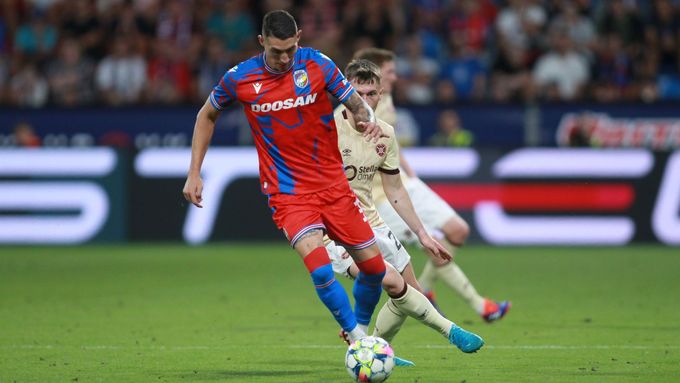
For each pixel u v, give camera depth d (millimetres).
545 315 34469
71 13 75125
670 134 61469
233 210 60812
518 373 23688
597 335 29906
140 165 61094
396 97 66875
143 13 73938
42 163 61500
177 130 64562
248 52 71125
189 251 57906
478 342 23656
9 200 61781
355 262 23719
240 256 55406
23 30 75312
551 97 64750
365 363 21734
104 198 61188
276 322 33031
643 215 58562
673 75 71188
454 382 22562
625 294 40156
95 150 61281
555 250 57562
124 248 59719
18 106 65125
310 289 42312
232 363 25375
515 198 59062
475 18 73375
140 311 35781
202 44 72000
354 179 25562
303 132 23000
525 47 71062
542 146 58938
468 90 70938
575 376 23250
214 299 39125
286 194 23141
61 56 72250
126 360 25844
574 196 58906
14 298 39438
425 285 33312
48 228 61562
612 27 71500
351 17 70938
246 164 60688
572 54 69312
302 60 23031
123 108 64750
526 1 72875
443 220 32719
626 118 61781
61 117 65000
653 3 72875
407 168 33750
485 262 52156
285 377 23359
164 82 67812
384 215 32406
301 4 74250
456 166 59156
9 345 28359
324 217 23203
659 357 25938
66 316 34469
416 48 69500
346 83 23078
